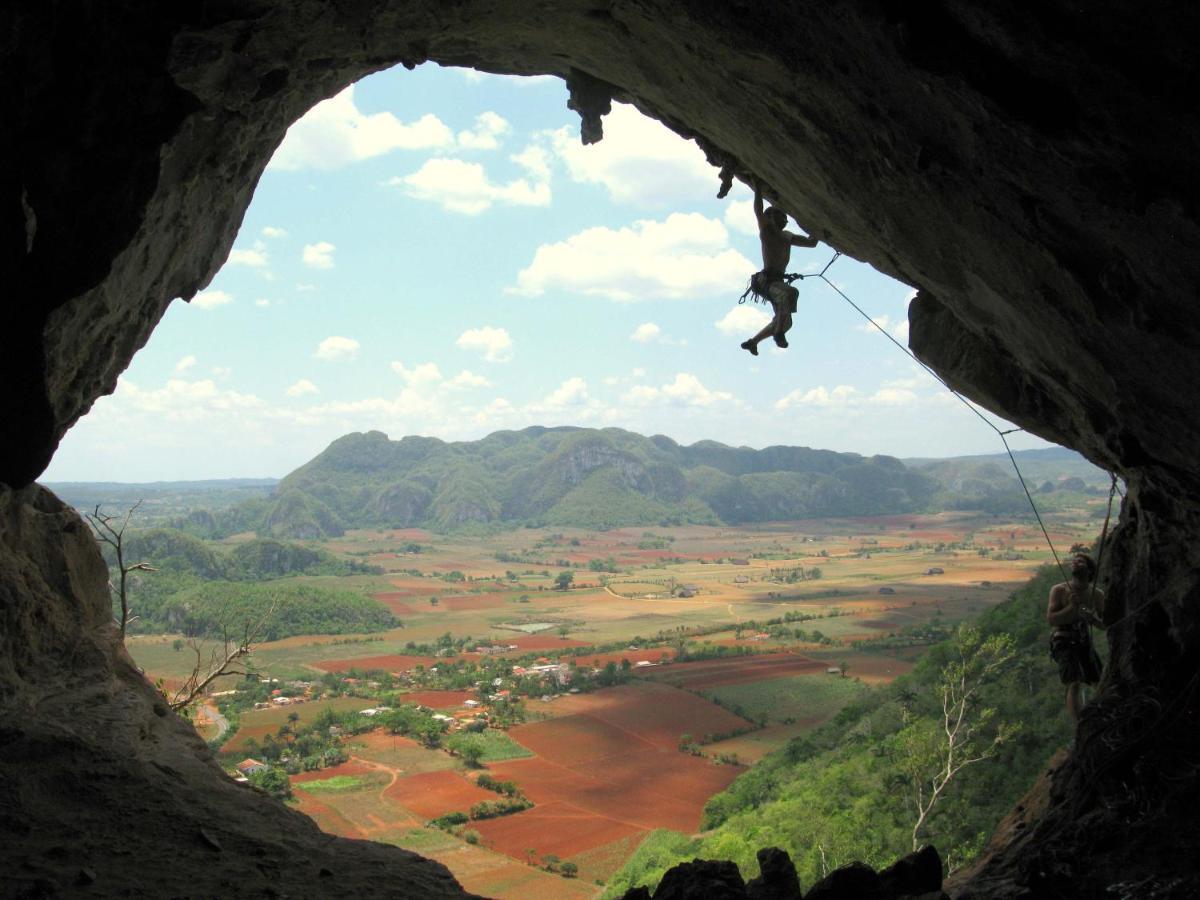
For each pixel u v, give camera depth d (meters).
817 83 5.53
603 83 9.45
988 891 5.95
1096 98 3.79
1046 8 3.59
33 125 5.97
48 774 5.51
